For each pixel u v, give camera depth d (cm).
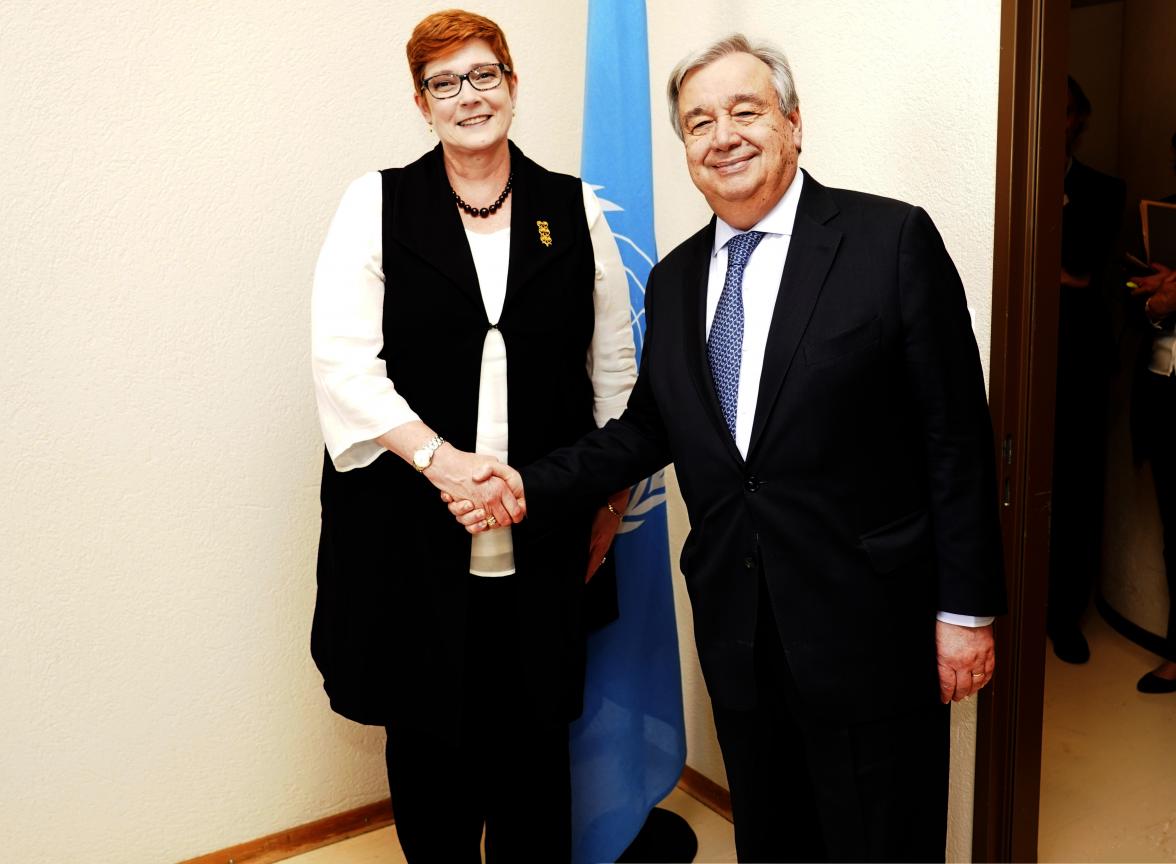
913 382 124
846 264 125
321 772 217
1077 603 291
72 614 188
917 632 128
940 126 165
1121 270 303
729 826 221
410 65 147
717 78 126
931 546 129
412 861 173
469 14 144
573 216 157
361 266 148
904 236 123
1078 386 279
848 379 123
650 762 192
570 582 158
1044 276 160
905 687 128
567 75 228
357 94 203
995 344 161
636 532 185
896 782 131
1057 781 225
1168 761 233
